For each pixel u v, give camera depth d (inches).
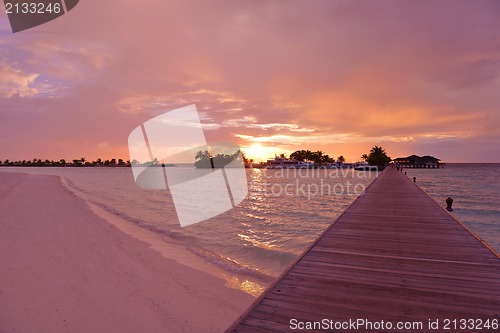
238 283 270.4
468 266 176.2
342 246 218.8
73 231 440.1
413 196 514.6
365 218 322.0
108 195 1157.7
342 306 128.6
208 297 240.1
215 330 193.0
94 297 230.4
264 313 123.1
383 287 147.6
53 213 590.6
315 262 184.7
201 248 387.2
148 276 278.8
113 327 191.0
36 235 402.9
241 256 355.6
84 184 1811.0
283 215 719.1
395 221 306.7
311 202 1042.1
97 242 386.3
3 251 326.6
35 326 187.2
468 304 130.0
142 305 222.1
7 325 186.7
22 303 214.4
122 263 309.9
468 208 879.1
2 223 466.9
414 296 137.7
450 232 260.4
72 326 189.5
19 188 1048.8
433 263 181.8
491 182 2178.9
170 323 199.3
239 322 115.5
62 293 233.9
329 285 150.4
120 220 575.5
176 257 342.0
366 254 199.9
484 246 216.7
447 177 2915.8
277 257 350.3
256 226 566.3
